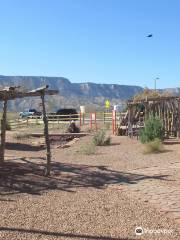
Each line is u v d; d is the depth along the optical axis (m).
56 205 10.95
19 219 9.67
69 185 13.45
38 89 15.35
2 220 9.57
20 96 16.08
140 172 15.54
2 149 16.91
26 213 10.17
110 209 10.56
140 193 12.21
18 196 11.91
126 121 32.09
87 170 16.11
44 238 8.38
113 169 16.36
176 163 17.22
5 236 8.46
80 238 8.40
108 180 14.24
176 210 10.34
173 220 9.61
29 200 11.48
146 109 28.05
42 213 10.19
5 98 16.67
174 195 11.78
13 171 15.24
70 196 11.99
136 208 10.63
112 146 24.38
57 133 34.34
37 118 55.75
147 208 10.62
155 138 23.55
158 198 11.53
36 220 9.60
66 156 20.88
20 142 29.16
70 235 8.56
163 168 16.16
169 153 20.03
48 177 14.58
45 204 11.06
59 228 9.02
